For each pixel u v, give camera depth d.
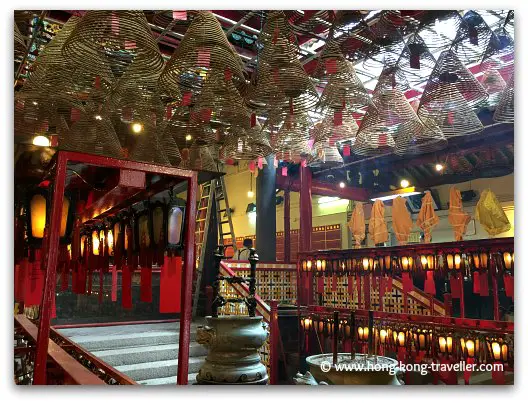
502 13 5.44
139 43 4.03
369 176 15.55
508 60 6.00
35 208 3.90
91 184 4.52
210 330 3.42
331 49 5.29
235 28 6.61
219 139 7.39
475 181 13.75
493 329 6.45
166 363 7.39
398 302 9.10
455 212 11.23
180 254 4.14
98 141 6.19
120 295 10.60
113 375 3.78
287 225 14.21
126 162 3.53
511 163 10.98
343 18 5.18
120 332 8.62
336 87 5.18
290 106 5.08
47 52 5.39
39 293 4.13
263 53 5.00
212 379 3.38
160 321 10.14
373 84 8.33
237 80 5.68
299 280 10.80
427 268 7.87
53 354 3.66
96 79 5.38
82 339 7.76
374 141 6.54
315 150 7.23
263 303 8.75
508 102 5.29
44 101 5.98
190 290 3.75
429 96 5.26
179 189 4.47
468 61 5.68
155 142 6.90
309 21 5.58
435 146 6.61
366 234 17.91
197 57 4.54
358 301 9.30
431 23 5.18
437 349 7.12
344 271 9.58
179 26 6.29
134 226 4.68
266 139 6.95
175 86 5.35
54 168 3.42
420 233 15.65
